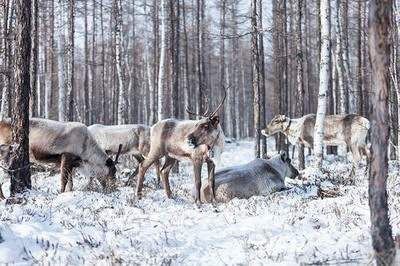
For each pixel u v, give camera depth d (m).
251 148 31.17
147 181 14.79
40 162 12.06
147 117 51.38
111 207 9.25
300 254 6.34
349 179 12.88
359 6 25.33
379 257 5.22
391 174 12.95
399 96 13.66
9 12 18.92
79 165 12.38
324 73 14.78
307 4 33.38
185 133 10.79
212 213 9.00
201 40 31.56
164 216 8.63
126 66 42.09
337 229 7.52
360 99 25.59
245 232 7.57
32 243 6.71
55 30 29.02
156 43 36.81
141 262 6.23
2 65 17.95
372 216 5.33
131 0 39.75
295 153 27.73
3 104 18.45
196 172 10.49
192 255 6.63
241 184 11.05
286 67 27.97
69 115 23.77
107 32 42.12
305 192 11.34
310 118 17.77
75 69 51.47
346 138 16.45
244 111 54.44
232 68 48.25
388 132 5.29
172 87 22.06
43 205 9.19
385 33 5.21
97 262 6.15
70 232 7.36
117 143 16.48
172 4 22.61
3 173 10.26
